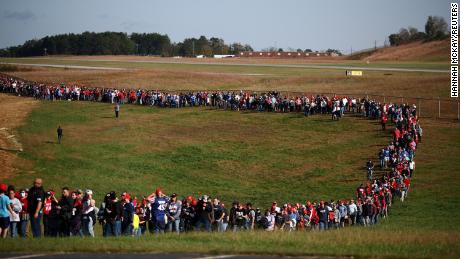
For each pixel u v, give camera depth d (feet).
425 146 401.90
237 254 128.47
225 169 382.63
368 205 239.30
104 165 385.09
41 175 349.41
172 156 414.00
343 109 501.97
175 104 583.99
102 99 634.02
